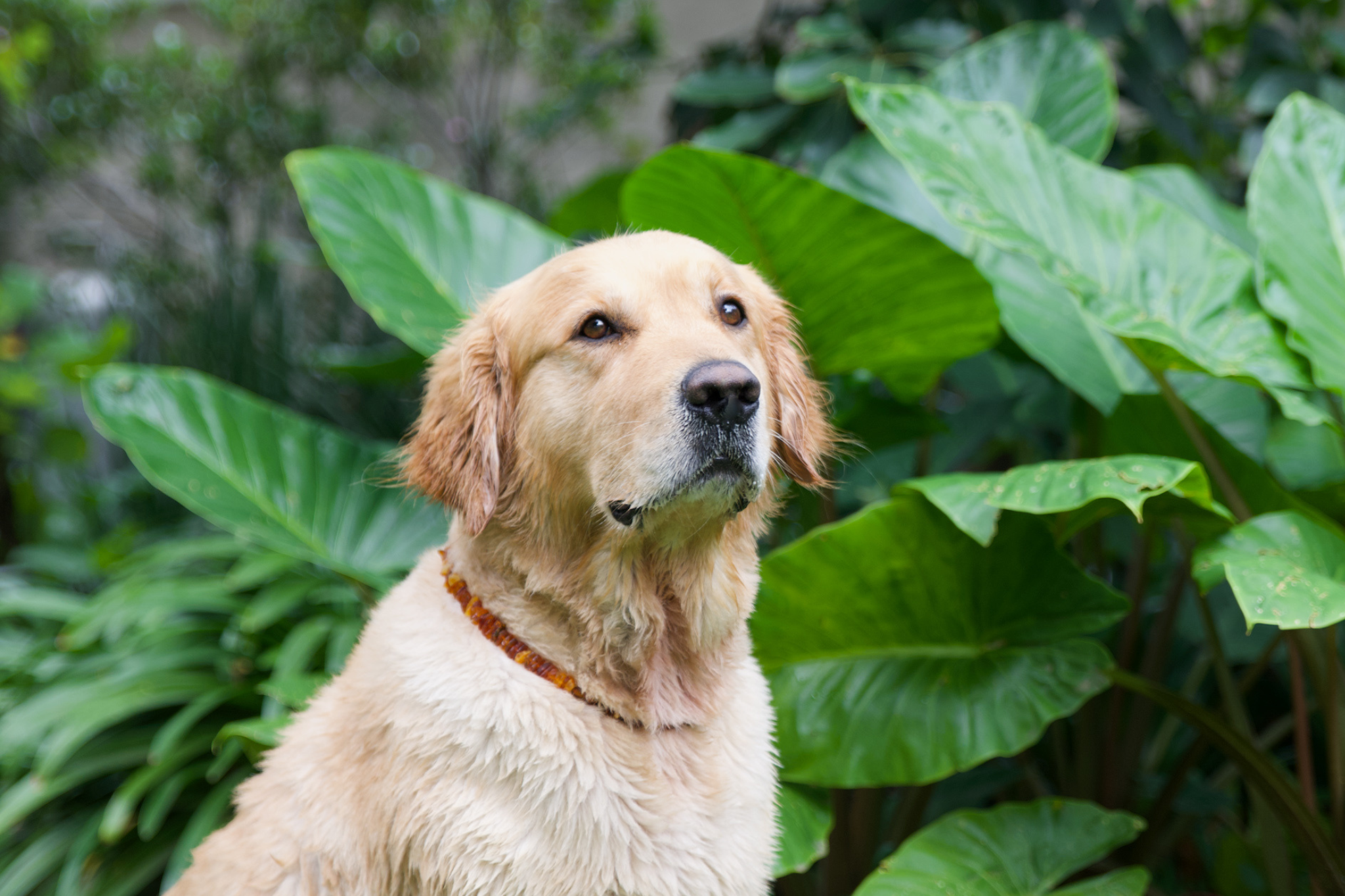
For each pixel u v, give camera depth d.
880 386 4.59
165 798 3.23
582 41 8.60
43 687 3.74
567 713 1.96
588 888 1.88
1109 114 3.96
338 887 1.98
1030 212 3.02
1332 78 5.48
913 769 2.71
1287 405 2.65
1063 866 2.62
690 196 2.95
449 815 1.85
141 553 4.22
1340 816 2.90
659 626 2.10
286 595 3.62
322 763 2.07
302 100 9.39
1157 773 3.96
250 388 5.91
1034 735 2.65
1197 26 6.66
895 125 3.01
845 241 2.89
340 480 3.70
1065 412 4.33
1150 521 3.32
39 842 3.45
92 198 9.32
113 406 3.37
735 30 9.20
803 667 2.90
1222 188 5.91
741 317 2.28
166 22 10.22
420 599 2.11
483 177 8.67
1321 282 2.98
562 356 2.08
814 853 2.67
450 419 2.19
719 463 1.98
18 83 6.83
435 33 8.54
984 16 5.11
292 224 8.62
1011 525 2.70
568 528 2.06
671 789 2.00
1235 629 4.02
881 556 2.75
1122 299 2.92
